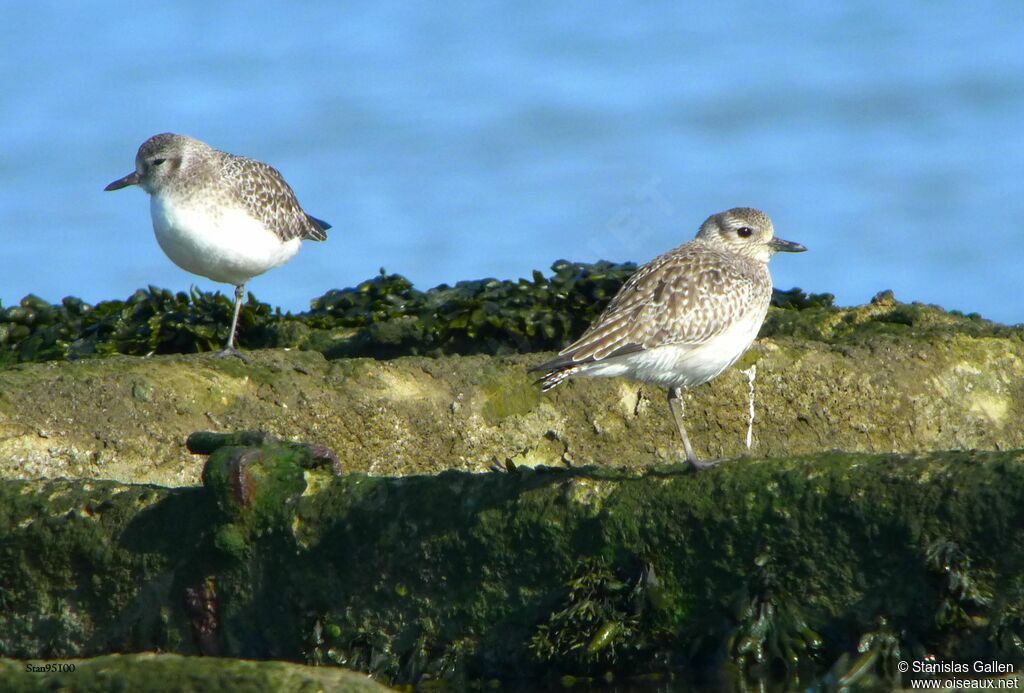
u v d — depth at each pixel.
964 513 10.31
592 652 11.12
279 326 17.97
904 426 16.53
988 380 16.91
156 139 18.20
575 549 11.35
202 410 14.59
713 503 11.03
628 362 12.66
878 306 18.22
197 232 17.84
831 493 10.72
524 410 15.70
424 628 11.65
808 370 16.31
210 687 9.45
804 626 10.89
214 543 11.80
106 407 14.22
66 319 18.53
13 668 9.77
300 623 11.80
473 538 11.52
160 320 17.89
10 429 13.80
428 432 15.37
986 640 10.34
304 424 14.91
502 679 11.48
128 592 12.11
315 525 11.81
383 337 17.55
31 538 12.25
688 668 11.15
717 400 16.06
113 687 9.55
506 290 18.34
